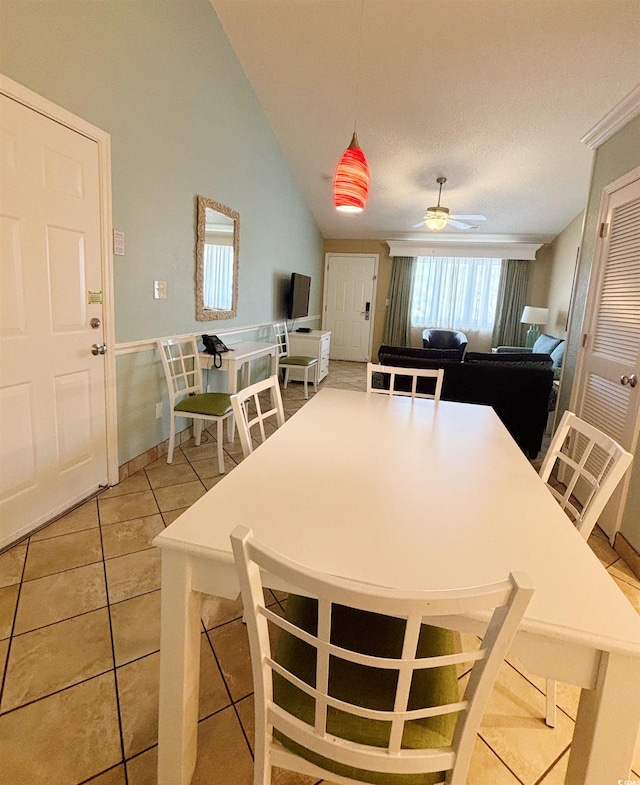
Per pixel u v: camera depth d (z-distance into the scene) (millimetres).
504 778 1188
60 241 2164
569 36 3129
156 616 1682
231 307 4266
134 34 2557
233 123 3939
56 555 2018
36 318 2076
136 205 2738
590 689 791
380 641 1039
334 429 1763
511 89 3732
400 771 776
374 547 944
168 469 3033
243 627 1675
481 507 1154
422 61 3561
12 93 1829
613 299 2592
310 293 7324
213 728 1282
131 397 2885
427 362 3852
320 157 5273
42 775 1139
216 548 903
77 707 1318
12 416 2012
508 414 3775
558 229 6766
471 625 827
